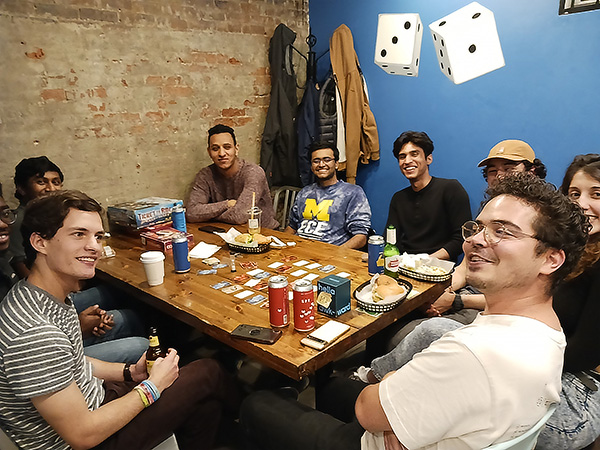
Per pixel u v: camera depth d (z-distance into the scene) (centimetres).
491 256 97
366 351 222
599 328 133
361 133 361
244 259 227
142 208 275
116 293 244
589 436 136
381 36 339
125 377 159
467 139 312
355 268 210
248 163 320
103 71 290
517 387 87
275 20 374
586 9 246
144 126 316
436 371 92
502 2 275
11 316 115
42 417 119
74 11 272
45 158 251
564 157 272
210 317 164
